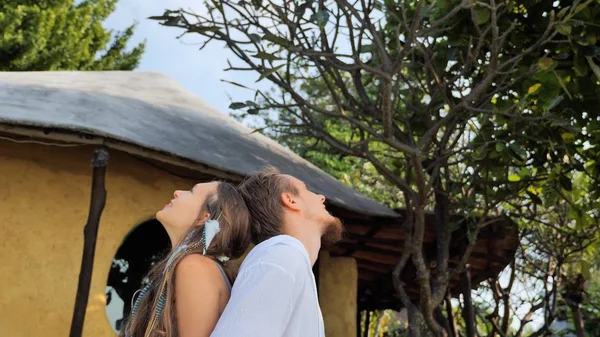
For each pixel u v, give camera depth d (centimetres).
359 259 863
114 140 550
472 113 635
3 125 525
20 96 595
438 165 615
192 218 197
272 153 753
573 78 623
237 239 193
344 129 1424
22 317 572
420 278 616
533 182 716
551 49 631
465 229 732
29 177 602
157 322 179
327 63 636
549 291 909
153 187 651
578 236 840
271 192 197
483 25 620
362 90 678
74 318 505
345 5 561
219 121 770
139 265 670
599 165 707
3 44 1510
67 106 589
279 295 162
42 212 598
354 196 765
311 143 1458
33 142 593
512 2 586
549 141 612
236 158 661
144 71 852
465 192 701
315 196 202
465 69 592
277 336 159
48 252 592
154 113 682
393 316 1603
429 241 774
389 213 734
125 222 629
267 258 167
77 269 598
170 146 588
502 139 628
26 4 1631
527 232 948
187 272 178
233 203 195
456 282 872
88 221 524
